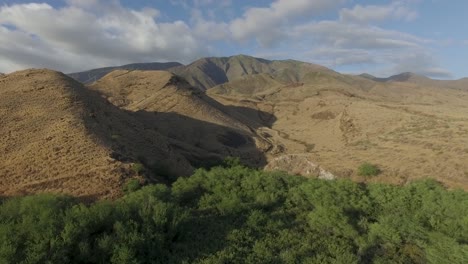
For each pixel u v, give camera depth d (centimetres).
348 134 7344
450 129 4850
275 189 2062
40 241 1081
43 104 3828
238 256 1249
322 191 1941
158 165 3216
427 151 3941
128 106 9656
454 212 1708
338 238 1455
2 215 1314
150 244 1209
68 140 2981
